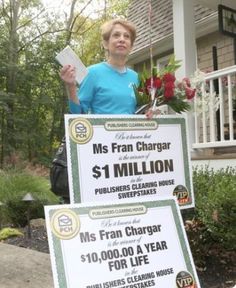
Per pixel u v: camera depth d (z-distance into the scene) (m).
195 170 5.07
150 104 2.96
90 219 2.36
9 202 6.85
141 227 2.48
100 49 26.02
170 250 2.51
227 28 8.00
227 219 3.51
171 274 2.47
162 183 2.81
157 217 2.54
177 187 2.86
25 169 11.74
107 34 2.99
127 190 2.69
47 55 18.34
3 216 6.96
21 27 20.09
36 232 6.29
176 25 7.78
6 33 18.09
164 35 10.97
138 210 2.50
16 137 17.09
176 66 3.11
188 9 7.75
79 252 2.29
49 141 19.34
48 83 18.72
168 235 2.54
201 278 3.71
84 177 2.57
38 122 18.95
